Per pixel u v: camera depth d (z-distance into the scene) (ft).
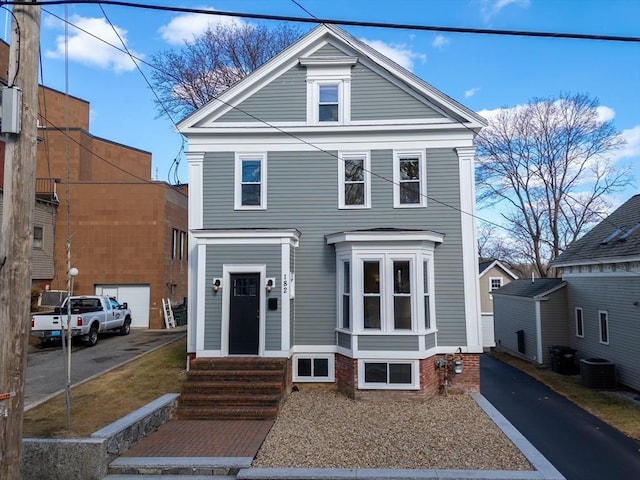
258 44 90.74
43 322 55.77
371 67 44.14
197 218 43.24
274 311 38.75
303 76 44.47
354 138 43.65
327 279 42.29
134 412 29.30
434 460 24.77
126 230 80.02
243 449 26.45
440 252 41.93
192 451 26.25
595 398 44.52
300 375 41.45
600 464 27.35
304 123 43.83
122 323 68.95
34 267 73.51
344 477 22.65
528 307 69.00
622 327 49.34
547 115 101.76
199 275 39.22
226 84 89.10
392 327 38.73
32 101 18.99
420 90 43.27
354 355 38.55
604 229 61.62
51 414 30.27
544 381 53.52
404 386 38.09
